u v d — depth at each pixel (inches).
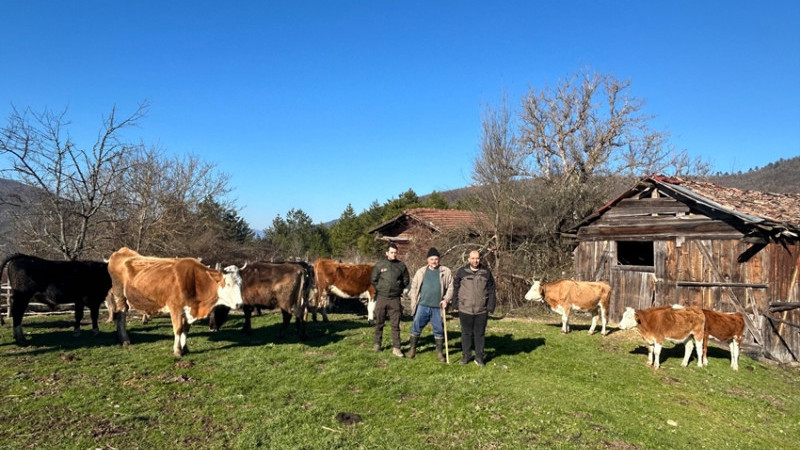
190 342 374.9
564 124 1166.3
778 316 492.4
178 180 930.7
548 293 508.7
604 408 277.0
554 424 247.8
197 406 250.5
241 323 472.4
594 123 1143.6
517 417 253.3
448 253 793.6
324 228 1866.4
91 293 380.2
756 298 489.7
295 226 1835.6
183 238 866.8
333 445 212.8
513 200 818.8
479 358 336.5
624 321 380.5
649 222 593.9
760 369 420.2
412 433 230.5
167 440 215.0
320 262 503.8
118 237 757.3
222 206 1064.2
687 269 549.6
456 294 340.8
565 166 1131.3
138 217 782.5
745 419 294.2
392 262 353.7
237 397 262.7
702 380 358.3
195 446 210.7
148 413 239.3
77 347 348.8
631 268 615.5
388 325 495.2
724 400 322.0
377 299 357.1
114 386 271.3
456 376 309.4
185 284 329.4
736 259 506.0
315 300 486.6
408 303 708.0
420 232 866.8
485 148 837.2
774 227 460.4
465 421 245.6
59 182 600.4
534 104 1173.1
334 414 247.4
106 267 388.5
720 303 515.8
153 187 866.1
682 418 279.9
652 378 350.9
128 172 764.6
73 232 699.4
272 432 223.5
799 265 510.3
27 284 349.4
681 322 375.9
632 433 247.4
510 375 319.9
